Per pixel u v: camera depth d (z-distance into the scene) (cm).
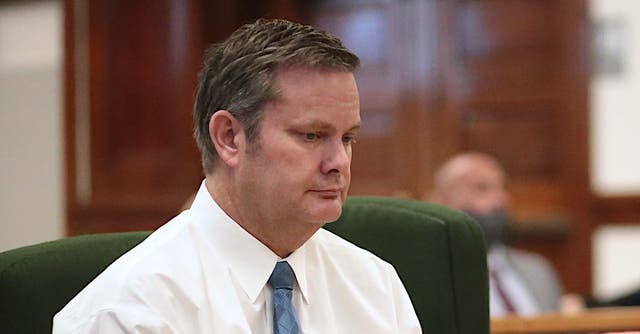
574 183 1284
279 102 407
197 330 411
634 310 732
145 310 397
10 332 461
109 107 1190
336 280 474
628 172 1270
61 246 482
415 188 1320
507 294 1009
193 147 1184
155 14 1190
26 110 1372
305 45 410
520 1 1297
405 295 493
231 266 434
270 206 417
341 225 541
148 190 1188
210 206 440
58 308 468
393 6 1324
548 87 1291
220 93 423
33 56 1364
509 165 1304
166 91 1190
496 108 1306
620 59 1271
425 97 1319
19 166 1379
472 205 1027
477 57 1312
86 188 1195
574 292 1282
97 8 1183
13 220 1387
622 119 1272
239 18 1312
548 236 1284
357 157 1342
